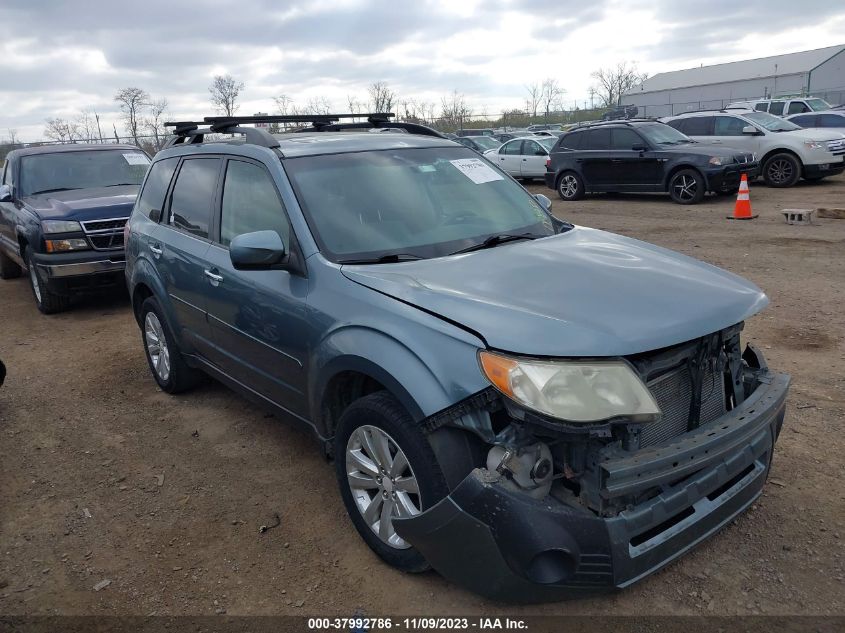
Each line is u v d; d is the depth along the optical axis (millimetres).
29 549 3555
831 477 3807
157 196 5340
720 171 14633
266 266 3510
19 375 6203
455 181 4230
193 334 4797
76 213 7875
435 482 2803
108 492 4086
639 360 2729
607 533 2564
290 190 3770
